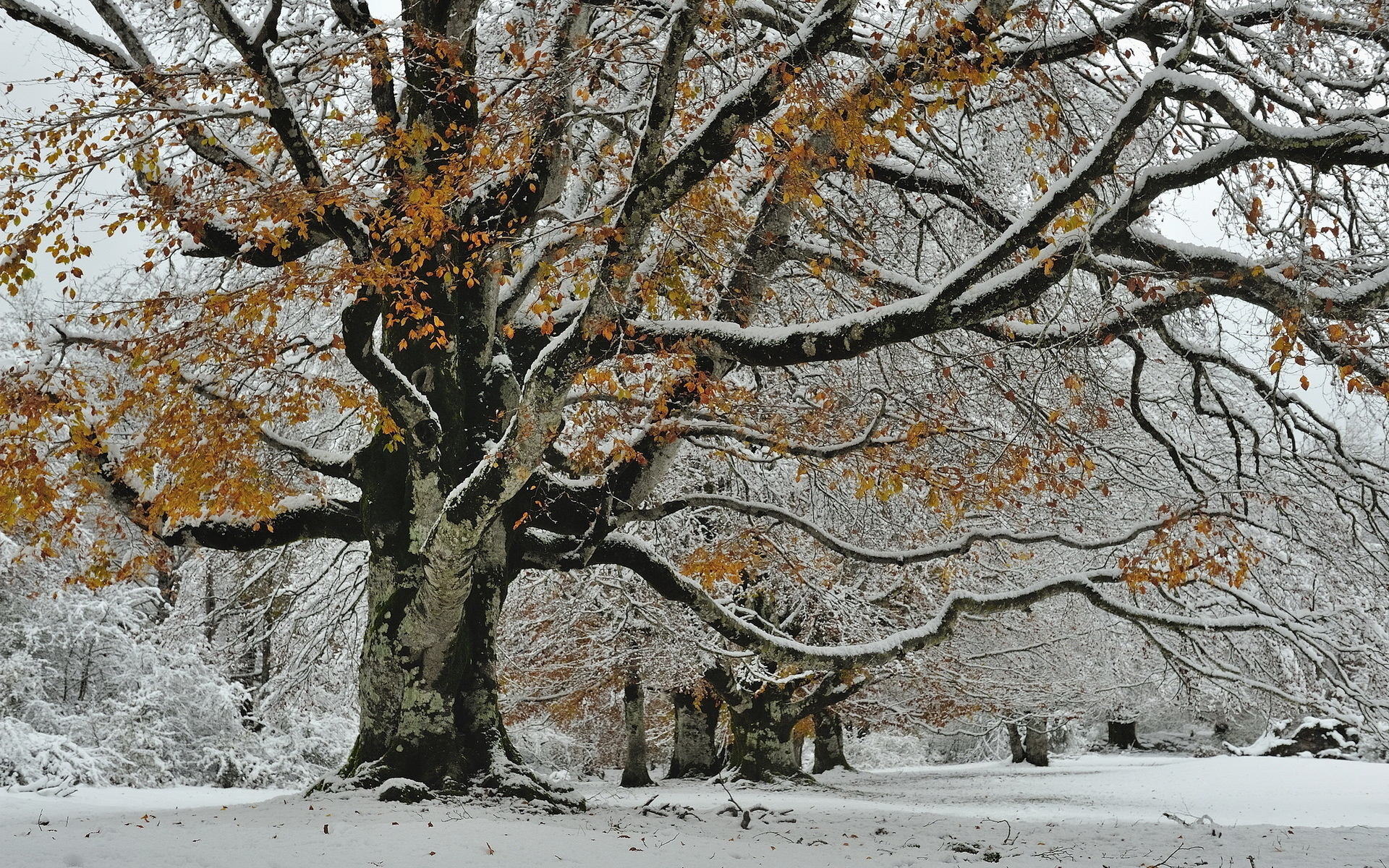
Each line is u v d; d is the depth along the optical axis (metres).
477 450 11.55
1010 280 9.11
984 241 12.91
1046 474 12.52
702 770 27.28
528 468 9.63
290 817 8.87
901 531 17.73
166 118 9.34
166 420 10.05
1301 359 8.97
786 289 13.76
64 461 14.82
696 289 12.02
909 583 22.31
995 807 18.33
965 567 18.77
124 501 11.30
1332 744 30.80
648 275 11.27
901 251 13.80
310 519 11.76
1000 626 23.94
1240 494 13.36
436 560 9.95
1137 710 37.69
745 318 11.68
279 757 23.83
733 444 14.21
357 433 16.95
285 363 12.09
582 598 22.09
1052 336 11.13
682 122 10.48
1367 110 8.97
